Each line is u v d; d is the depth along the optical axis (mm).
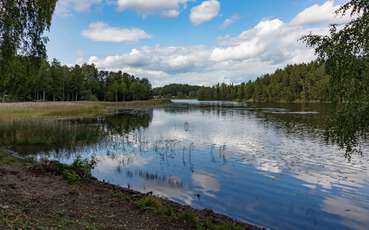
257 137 25578
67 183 10016
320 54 6770
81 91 97062
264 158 17578
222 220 8695
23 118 32938
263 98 131625
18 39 11344
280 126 32750
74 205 7785
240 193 11695
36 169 11430
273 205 10562
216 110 67750
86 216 7055
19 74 12570
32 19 11523
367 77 6211
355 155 17984
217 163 16438
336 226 9039
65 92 93188
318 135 25938
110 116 49844
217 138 25359
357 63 6281
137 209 8148
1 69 11680
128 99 120625
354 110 6297
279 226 9008
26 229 5445
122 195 9328
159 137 26031
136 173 14445
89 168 12281
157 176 13922
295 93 112312
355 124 6383
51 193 8602
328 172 14594
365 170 14891
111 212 7656
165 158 17703
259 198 11211
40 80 73375
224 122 39250
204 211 9328
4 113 38188
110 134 26969
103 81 118688
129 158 17688
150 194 10156
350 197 11359
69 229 5910
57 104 58844
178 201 10711
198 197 11219
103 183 11031
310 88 101250
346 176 13938
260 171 14789
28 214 6484
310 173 14422
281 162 16594
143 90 127938
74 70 96688
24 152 18609
